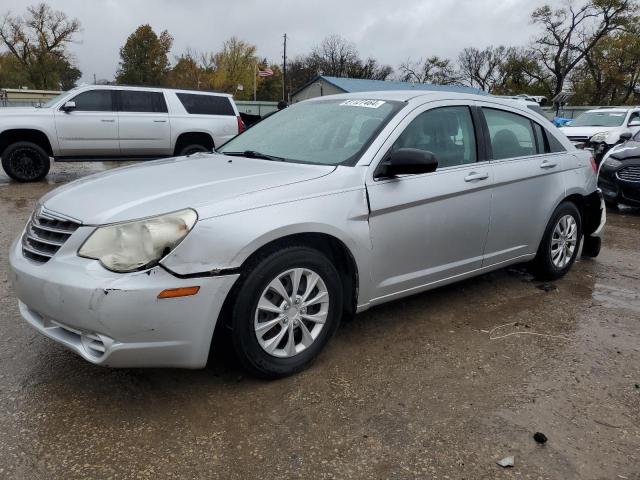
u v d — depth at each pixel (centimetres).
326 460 239
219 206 269
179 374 307
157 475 228
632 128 1348
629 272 524
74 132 1078
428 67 6644
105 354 252
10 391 287
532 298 440
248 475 229
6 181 1116
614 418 274
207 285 260
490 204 392
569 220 479
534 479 230
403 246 342
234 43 6556
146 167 352
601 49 4800
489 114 412
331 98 429
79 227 263
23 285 273
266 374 295
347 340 354
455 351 343
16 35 5919
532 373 317
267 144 392
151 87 1152
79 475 226
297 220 286
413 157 314
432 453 245
